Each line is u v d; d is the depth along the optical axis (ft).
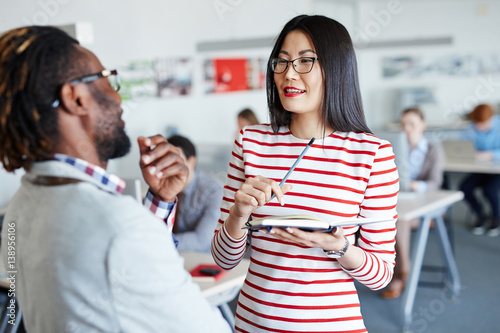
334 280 4.08
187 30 16.25
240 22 18.34
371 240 4.18
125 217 2.60
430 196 11.77
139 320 2.61
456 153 17.12
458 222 18.54
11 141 2.70
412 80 28.86
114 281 2.54
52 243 2.61
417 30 28.19
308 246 3.79
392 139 11.47
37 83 2.63
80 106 2.74
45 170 2.71
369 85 29.45
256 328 4.19
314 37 4.10
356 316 4.11
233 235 4.21
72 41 2.80
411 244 15.84
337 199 4.10
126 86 14.14
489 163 16.75
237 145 4.63
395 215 4.21
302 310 4.04
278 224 3.47
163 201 3.40
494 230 17.16
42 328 2.74
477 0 27.25
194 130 16.93
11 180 11.43
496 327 10.53
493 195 17.08
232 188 4.61
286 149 4.39
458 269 13.96
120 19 13.85
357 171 4.13
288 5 20.20
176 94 16.02
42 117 2.66
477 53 27.71
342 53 4.14
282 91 4.24
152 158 3.17
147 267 2.58
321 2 24.43
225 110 18.38
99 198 2.64
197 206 9.23
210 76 17.47
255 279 4.25
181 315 2.69
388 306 11.71
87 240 2.56
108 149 2.91
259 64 19.95
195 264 7.50
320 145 4.27
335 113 4.19
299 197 4.18
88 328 2.62
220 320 2.93
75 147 2.79
